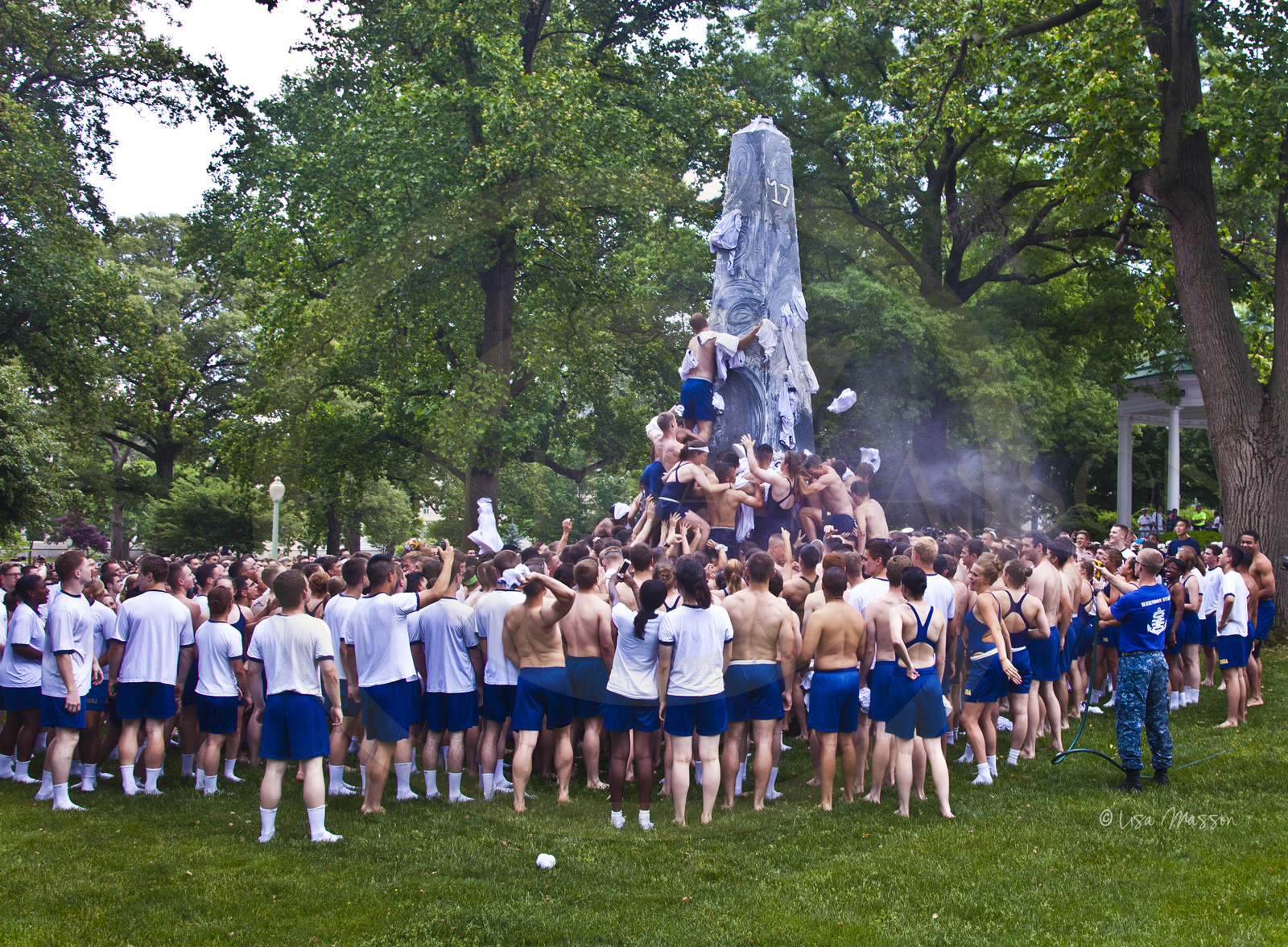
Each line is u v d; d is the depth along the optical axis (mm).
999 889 4652
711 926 4223
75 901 4672
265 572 6684
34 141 19500
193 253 25047
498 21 12180
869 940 4074
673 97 17156
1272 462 12617
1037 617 7352
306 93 19766
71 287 20672
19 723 7457
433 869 5023
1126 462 17672
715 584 6164
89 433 24828
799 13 19172
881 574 6711
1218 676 10508
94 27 20484
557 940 4109
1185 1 11688
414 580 6891
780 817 5887
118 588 9258
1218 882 4695
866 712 6570
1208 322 12820
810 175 17516
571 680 5320
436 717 6520
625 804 5797
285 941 4148
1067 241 15234
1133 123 11820
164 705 6906
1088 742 7926
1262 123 12211
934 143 13844
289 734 5641
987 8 12648
